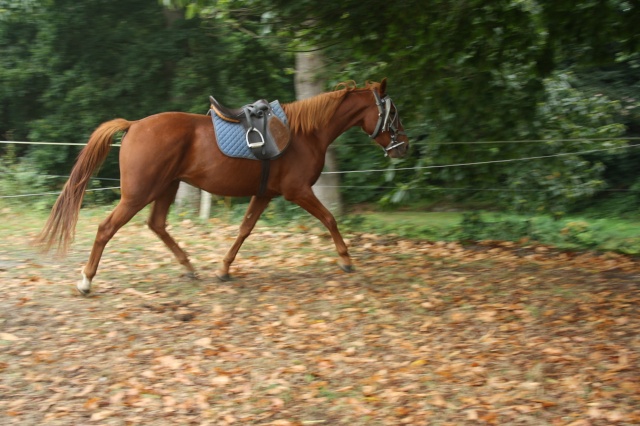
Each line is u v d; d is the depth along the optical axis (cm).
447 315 637
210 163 684
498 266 818
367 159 1365
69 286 706
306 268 807
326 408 468
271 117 700
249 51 1407
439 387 494
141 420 452
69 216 654
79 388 493
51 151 1459
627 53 885
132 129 667
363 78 1043
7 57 1488
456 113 1033
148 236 980
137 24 1445
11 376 506
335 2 809
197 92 1464
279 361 538
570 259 866
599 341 564
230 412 463
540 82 996
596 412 448
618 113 1483
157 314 632
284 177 717
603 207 1422
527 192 1188
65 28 1412
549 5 799
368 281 745
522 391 482
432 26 852
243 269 800
